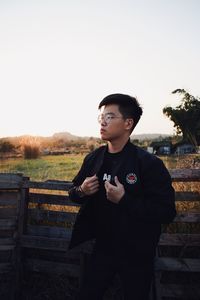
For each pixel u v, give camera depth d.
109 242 1.81
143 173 1.66
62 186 2.96
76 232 1.90
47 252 3.16
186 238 2.73
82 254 2.91
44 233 3.08
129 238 1.70
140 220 1.69
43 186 3.00
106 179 1.75
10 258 3.11
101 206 1.79
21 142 23.92
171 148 56.47
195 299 2.71
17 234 3.05
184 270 2.70
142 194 1.68
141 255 1.70
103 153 1.84
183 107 44.03
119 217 1.73
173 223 3.03
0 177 3.03
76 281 3.07
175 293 2.71
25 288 3.05
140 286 1.70
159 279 2.73
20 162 19.12
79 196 1.85
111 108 1.71
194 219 2.72
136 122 1.77
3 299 2.97
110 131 1.71
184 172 2.64
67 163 17.03
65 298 2.91
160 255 2.84
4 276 3.11
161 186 1.63
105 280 1.79
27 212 3.14
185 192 2.77
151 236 1.71
